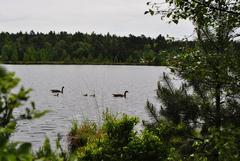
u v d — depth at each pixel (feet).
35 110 5.40
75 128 81.41
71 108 158.61
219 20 23.02
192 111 35.81
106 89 258.78
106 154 36.35
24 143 4.65
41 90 236.84
